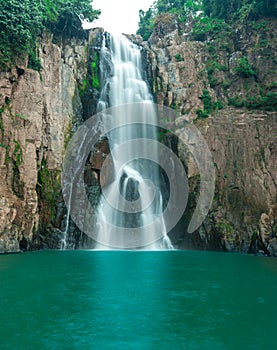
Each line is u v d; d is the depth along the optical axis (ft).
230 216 85.92
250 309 30.01
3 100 77.77
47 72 90.07
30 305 30.53
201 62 113.39
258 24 107.86
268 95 95.04
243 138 92.12
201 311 29.40
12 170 76.02
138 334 24.22
